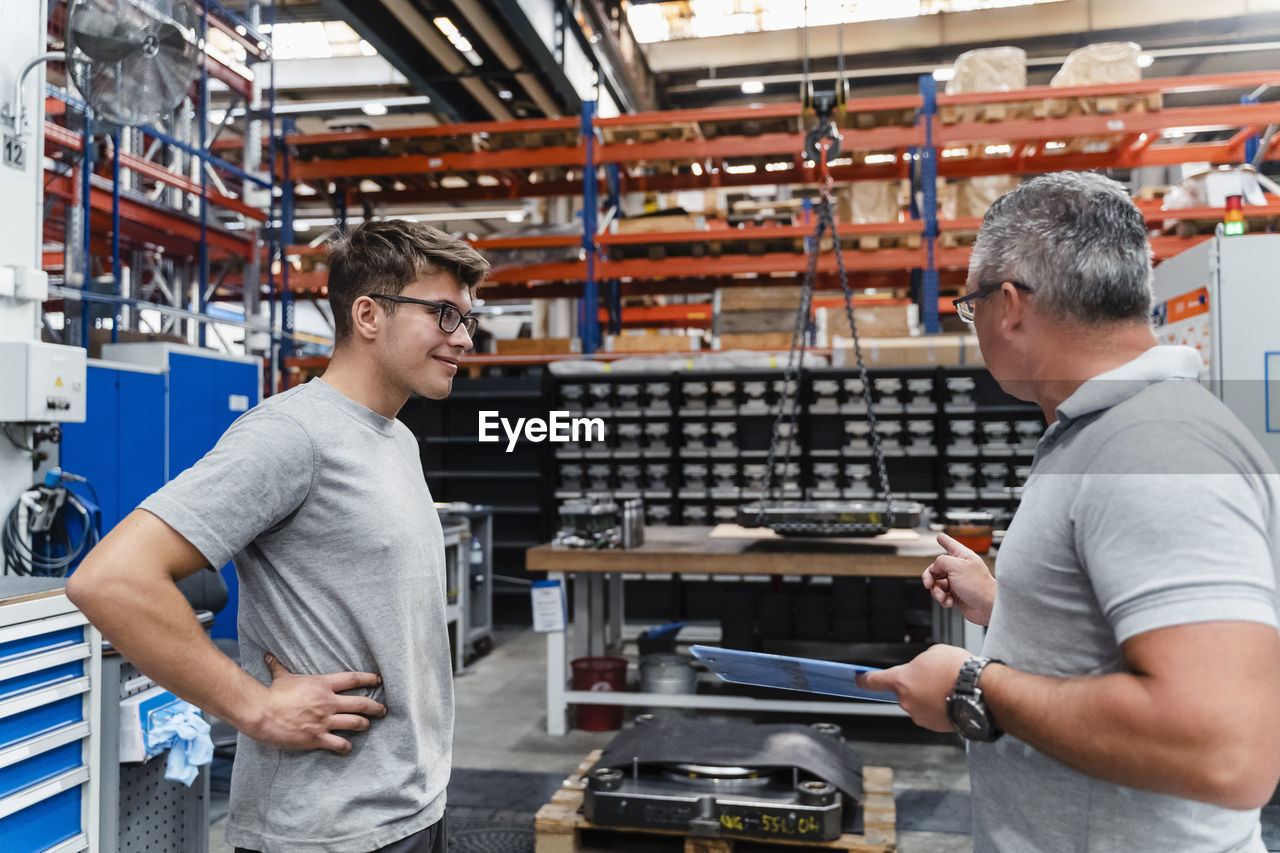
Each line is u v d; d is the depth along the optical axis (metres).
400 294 1.28
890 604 4.10
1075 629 0.84
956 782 3.39
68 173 5.43
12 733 1.70
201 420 5.34
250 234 7.31
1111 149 6.57
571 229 6.54
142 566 1.03
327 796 1.16
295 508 1.18
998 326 0.95
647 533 4.41
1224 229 3.28
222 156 9.44
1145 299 0.88
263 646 1.21
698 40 9.70
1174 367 0.83
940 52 9.66
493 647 5.90
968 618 1.23
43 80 2.97
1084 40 9.30
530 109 8.68
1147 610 0.72
